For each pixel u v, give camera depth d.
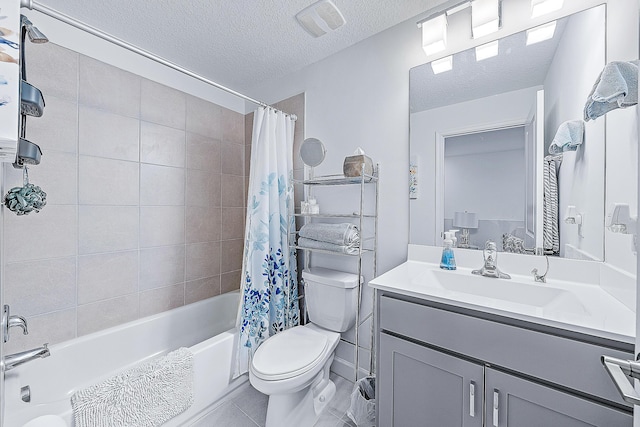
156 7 1.47
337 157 1.91
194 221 2.19
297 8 1.49
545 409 0.82
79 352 1.54
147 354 1.82
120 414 1.15
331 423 1.46
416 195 1.59
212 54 1.92
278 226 1.90
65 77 1.53
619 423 0.71
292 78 2.17
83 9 1.47
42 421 0.95
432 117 1.53
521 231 1.29
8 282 1.37
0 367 0.79
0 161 0.75
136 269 1.84
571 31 1.16
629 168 0.88
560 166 1.19
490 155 1.37
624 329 0.73
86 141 1.61
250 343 1.71
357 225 1.83
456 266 1.43
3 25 0.67
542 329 0.84
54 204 1.50
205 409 1.51
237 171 2.52
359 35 1.74
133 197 1.82
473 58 1.42
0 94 0.64
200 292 2.23
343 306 1.64
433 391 1.04
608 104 0.85
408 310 1.11
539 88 1.25
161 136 1.97
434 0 1.45
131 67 1.81
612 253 0.99
